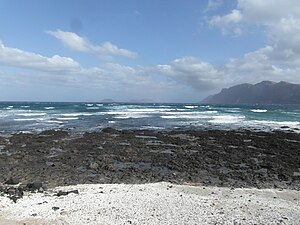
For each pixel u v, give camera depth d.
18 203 11.13
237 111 81.00
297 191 13.82
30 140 27.86
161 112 72.44
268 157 22.00
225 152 23.70
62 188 13.52
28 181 15.34
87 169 17.98
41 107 97.88
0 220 9.65
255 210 10.73
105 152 22.83
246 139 30.25
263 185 15.44
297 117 59.16
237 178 16.64
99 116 58.25
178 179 16.23
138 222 9.52
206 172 17.80
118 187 13.69
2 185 14.34
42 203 11.14
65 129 37.66
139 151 23.45
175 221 9.62
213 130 36.28
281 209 10.91
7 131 35.38
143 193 12.59
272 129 39.66
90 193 12.59
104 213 10.21
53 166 18.50
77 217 9.89
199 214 10.21
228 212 10.47
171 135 32.56
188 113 69.44
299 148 25.58
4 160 19.84
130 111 75.75
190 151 23.94
